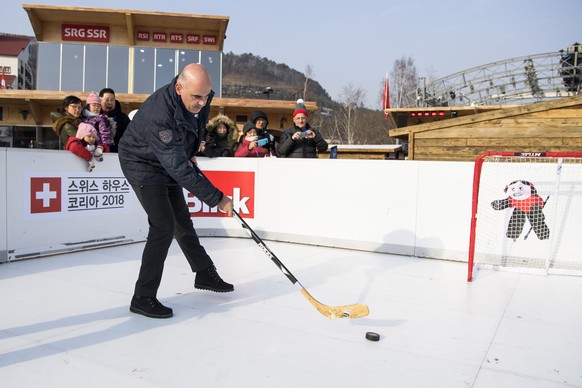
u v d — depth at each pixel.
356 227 4.84
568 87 14.20
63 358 1.98
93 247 4.62
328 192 5.00
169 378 1.81
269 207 5.35
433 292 3.25
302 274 3.71
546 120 6.38
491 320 2.65
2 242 3.89
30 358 1.98
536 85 14.49
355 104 44.44
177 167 2.43
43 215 4.20
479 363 2.04
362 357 2.08
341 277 3.64
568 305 2.99
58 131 4.57
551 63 14.16
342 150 11.97
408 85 42.78
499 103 15.32
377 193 4.74
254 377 1.84
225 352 2.10
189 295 3.04
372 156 11.84
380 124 42.38
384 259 4.41
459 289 3.35
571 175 3.99
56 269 3.72
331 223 4.98
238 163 5.48
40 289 3.11
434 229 4.48
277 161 5.29
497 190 4.23
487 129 6.75
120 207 4.93
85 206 4.57
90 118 4.74
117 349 2.10
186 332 2.35
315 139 5.66
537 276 3.83
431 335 2.39
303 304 2.88
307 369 1.93
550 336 2.41
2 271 3.62
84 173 4.55
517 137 6.55
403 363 2.02
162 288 3.21
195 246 2.95
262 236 5.39
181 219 2.90
